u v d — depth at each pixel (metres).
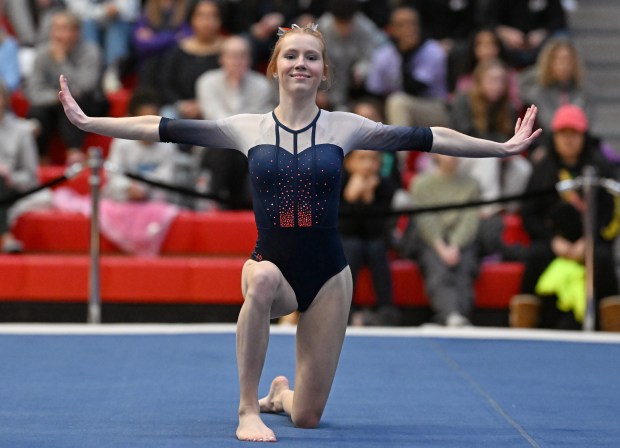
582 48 27.94
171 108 23.22
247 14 26.34
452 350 15.91
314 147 10.20
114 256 21.22
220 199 17.95
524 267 19.62
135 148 21.48
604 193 19.33
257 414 10.18
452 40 26.98
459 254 19.78
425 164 23.27
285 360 14.80
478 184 20.08
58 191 22.20
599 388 13.23
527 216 19.94
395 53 24.00
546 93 22.92
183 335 16.81
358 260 19.50
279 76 10.29
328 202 10.22
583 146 19.97
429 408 11.89
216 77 22.70
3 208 20.62
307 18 24.86
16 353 15.07
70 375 13.54
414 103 22.89
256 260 10.28
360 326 19.14
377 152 19.61
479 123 21.95
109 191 21.50
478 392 12.88
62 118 23.19
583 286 19.05
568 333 17.47
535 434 10.59
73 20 23.47
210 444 9.81
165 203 21.64
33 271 20.28
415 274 20.12
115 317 20.44
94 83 23.59
